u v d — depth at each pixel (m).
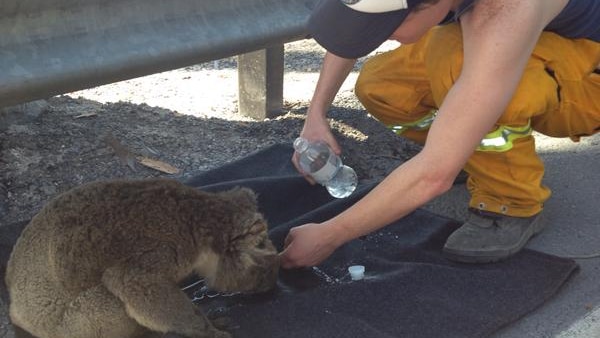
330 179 2.85
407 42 2.31
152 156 3.18
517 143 2.56
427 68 2.60
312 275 2.60
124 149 3.18
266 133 3.39
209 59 2.96
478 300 2.45
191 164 3.17
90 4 2.71
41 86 2.61
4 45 2.57
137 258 2.18
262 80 3.42
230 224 2.31
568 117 2.70
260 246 2.38
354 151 3.23
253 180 2.93
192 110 3.55
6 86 2.55
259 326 2.37
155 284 2.17
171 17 2.87
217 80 3.89
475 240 2.61
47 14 2.64
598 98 2.67
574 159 3.17
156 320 2.18
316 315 2.40
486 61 2.24
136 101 3.61
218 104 3.62
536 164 2.63
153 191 2.27
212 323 2.35
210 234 2.29
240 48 3.01
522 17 2.23
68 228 2.20
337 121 3.42
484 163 2.59
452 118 2.27
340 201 2.82
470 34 2.27
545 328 2.40
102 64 2.71
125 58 2.75
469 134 2.27
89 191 2.25
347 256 2.67
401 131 2.95
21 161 3.04
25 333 2.26
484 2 2.25
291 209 2.90
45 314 2.22
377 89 2.86
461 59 2.46
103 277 2.18
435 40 2.56
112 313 2.20
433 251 2.69
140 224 2.21
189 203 2.28
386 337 2.31
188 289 2.55
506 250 2.59
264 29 3.05
